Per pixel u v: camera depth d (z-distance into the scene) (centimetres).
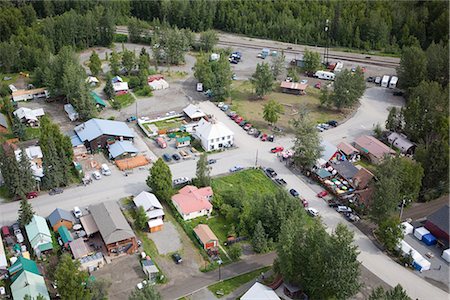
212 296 8706
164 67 19538
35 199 11256
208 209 10850
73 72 15212
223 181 12069
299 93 17225
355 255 8062
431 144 11838
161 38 19938
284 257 8431
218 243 10025
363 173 11850
